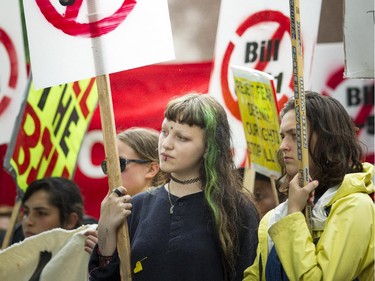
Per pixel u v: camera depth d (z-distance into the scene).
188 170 7.91
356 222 7.30
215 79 11.43
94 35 8.09
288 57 11.30
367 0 8.01
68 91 11.37
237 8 11.38
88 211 13.09
